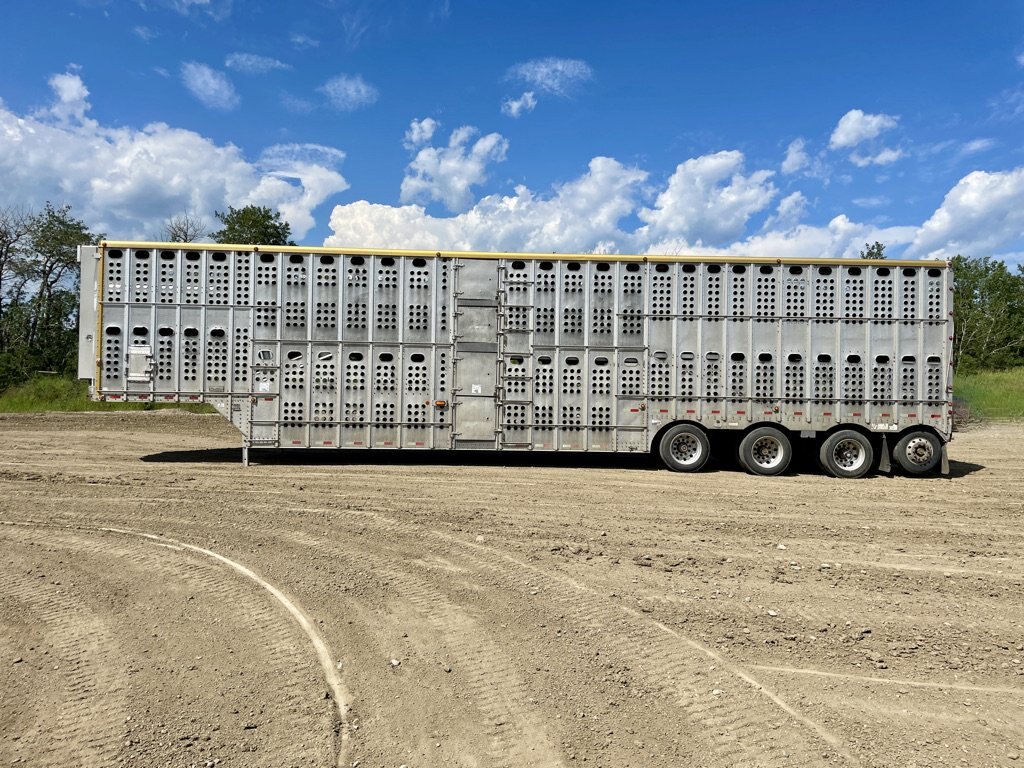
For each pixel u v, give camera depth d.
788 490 11.21
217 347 12.43
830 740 3.56
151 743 3.33
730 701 3.97
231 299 12.45
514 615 5.29
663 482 11.75
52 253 43.44
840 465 12.82
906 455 12.77
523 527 8.20
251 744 3.36
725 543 7.66
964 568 6.81
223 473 11.74
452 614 5.27
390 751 3.35
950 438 12.80
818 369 12.84
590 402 12.92
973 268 59.78
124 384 12.23
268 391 12.51
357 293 12.67
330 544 7.20
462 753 3.36
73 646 4.49
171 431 18.89
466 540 7.51
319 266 12.62
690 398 12.91
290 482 10.96
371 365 12.69
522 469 12.90
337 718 3.64
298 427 12.55
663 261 12.94
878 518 9.12
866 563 6.95
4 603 5.26
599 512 9.20
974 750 3.49
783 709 3.88
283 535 7.52
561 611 5.39
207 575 6.03
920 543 7.80
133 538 7.25
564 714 3.77
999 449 17.14
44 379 35.34
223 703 3.77
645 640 4.85
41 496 9.40
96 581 5.82
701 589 6.01
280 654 4.45
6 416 22.62
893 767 3.31
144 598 5.43
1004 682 4.30
